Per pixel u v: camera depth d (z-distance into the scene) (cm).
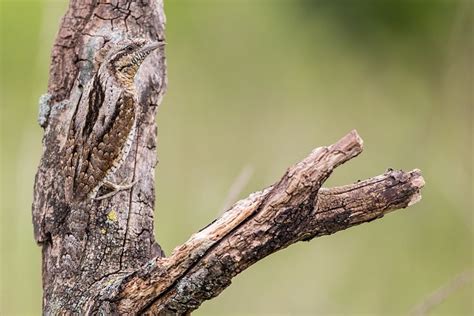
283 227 613
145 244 705
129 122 720
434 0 1700
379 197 635
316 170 603
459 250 1324
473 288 1253
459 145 1480
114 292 637
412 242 1340
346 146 602
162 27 749
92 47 725
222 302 1162
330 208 629
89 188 707
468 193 1372
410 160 1441
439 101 1580
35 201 716
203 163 1324
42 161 719
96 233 696
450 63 1538
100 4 735
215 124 1414
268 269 1219
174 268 624
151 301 634
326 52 1652
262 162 1352
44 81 1231
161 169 1295
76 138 709
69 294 670
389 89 1625
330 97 1564
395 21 1709
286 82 1549
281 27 1645
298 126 1458
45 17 1140
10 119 1398
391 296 1246
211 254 615
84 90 712
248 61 1557
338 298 1210
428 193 1400
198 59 1529
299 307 1180
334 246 1291
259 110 1473
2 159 1322
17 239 1103
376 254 1303
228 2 1611
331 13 1714
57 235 701
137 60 723
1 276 1092
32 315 1082
